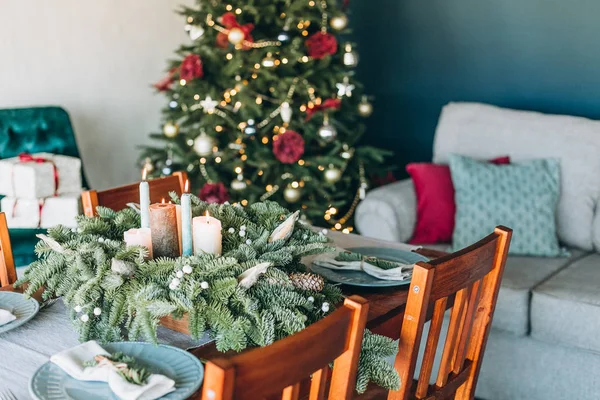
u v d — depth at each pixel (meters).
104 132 3.82
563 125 2.85
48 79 3.48
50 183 2.80
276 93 3.19
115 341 1.23
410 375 1.22
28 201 2.76
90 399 1.01
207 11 3.29
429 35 3.75
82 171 3.23
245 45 3.15
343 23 3.24
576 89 3.29
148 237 1.36
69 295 1.25
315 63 3.35
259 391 0.83
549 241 2.67
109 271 1.24
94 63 3.70
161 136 3.49
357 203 3.60
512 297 2.25
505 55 3.49
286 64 3.24
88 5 3.61
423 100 3.87
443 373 1.36
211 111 3.18
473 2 3.54
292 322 1.19
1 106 3.29
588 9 3.17
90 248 1.29
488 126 3.02
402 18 3.83
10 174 2.78
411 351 1.19
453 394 1.54
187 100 3.30
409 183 3.03
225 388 0.77
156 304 1.18
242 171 3.35
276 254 1.36
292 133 3.08
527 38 3.40
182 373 1.09
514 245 2.67
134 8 3.85
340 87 3.21
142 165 3.64
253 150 3.33
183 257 1.27
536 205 2.71
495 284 1.41
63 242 1.40
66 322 1.36
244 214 1.60
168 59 3.83
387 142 4.07
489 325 1.45
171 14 4.09
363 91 4.09
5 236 1.59
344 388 1.01
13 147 3.08
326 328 0.92
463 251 1.25
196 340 1.25
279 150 3.08
